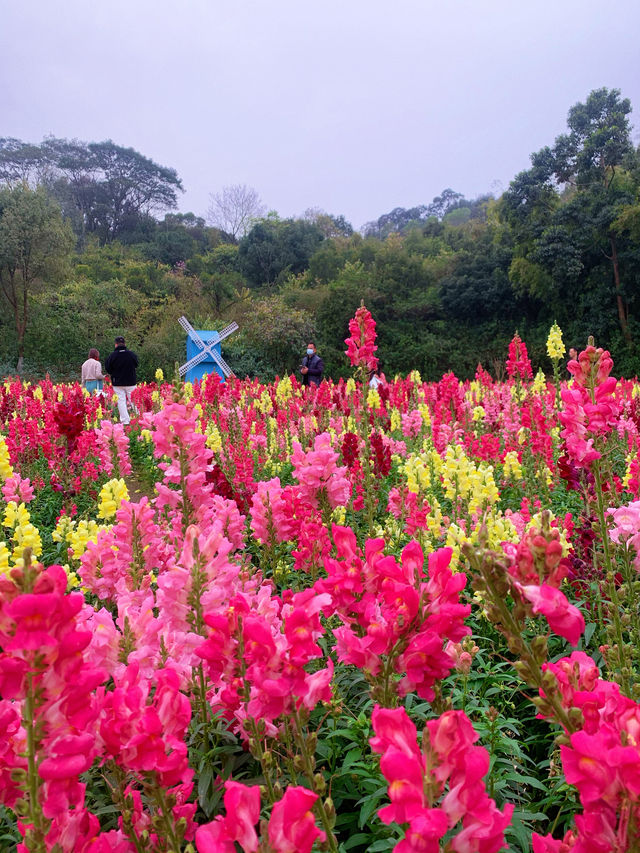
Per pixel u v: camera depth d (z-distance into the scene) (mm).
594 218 41594
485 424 10438
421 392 14008
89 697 1490
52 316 43594
